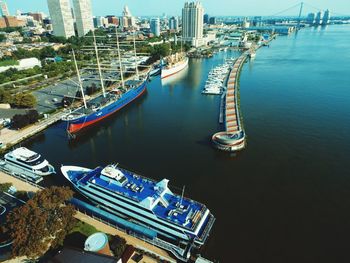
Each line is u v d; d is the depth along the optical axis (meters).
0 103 152.75
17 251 52.12
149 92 190.62
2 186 77.88
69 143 116.69
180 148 108.62
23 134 119.62
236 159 99.31
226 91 177.00
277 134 117.62
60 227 57.00
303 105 151.12
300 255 60.66
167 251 59.97
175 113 148.38
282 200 77.75
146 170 93.56
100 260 48.75
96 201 75.38
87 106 142.50
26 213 56.75
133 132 125.56
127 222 67.62
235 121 130.75
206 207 73.50
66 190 66.44
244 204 76.31
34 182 86.25
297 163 95.88
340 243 63.47
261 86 191.12
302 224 69.06
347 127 122.50
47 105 156.25
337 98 160.38
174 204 67.75
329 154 101.06
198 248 62.31
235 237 65.44
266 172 91.06
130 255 57.78
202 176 89.38
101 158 103.06
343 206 75.06
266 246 62.94
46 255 56.47
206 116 142.25
